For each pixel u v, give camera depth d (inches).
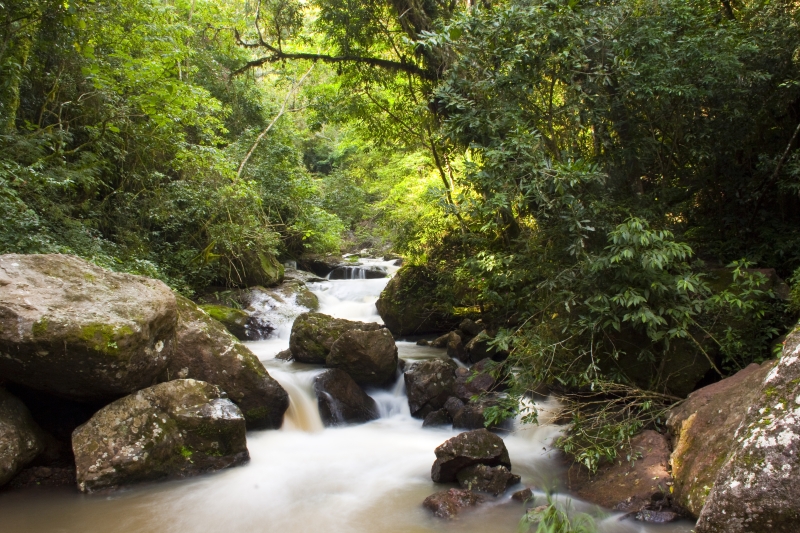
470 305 402.9
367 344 278.7
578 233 204.1
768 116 259.3
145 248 414.0
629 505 154.8
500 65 231.3
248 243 480.1
